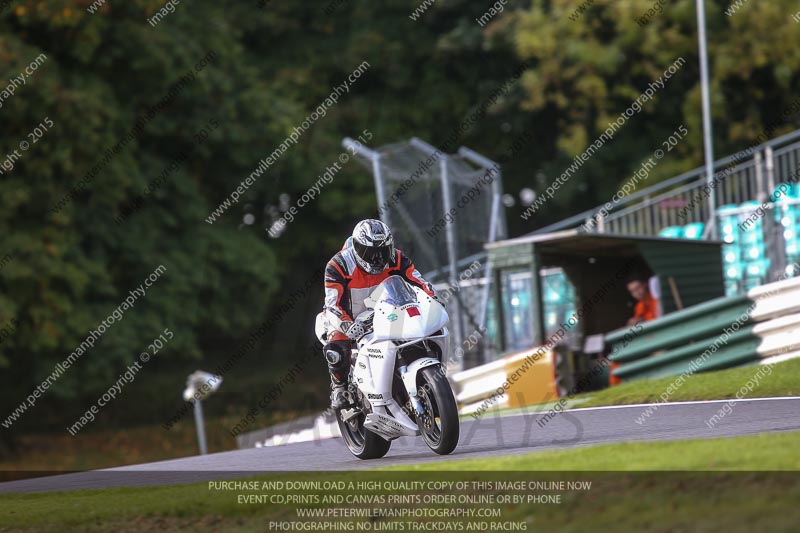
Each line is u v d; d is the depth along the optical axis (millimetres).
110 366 78938
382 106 108562
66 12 70562
